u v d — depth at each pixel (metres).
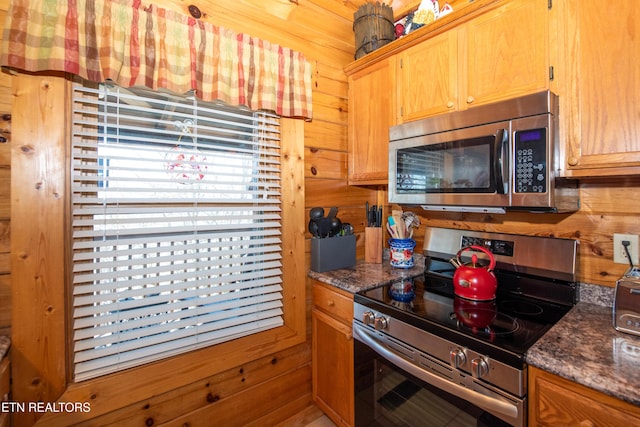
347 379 1.53
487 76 1.25
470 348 0.98
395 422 1.24
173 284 1.34
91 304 1.20
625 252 1.16
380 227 1.94
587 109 1.02
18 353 1.05
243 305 1.53
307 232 1.82
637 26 0.93
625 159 0.94
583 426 0.77
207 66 1.37
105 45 1.14
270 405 1.67
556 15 1.07
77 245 1.14
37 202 1.08
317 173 1.85
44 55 1.04
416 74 1.53
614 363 0.80
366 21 1.80
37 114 1.07
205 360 1.43
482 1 1.25
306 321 1.79
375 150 1.77
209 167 1.47
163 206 1.34
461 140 1.26
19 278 1.06
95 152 1.20
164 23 1.26
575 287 1.25
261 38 1.60
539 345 0.91
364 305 1.39
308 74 1.71
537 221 1.40
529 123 1.06
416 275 1.69
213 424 1.49
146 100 1.25
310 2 1.80
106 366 1.20
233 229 1.57
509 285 1.42
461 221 1.70
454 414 1.03
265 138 1.64
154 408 1.33
